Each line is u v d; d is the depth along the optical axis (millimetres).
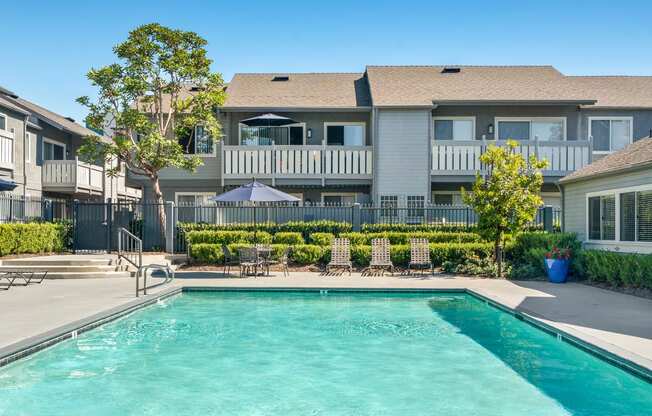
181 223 20953
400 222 22438
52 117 31703
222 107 23875
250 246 18344
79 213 21703
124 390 6758
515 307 11289
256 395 6621
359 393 6691
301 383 7098
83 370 7570
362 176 23844
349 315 11758
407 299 13922
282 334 9930
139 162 21750
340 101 25297
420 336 9734
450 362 8039
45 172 29094
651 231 13820
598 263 14836
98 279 16562
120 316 10953
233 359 8234
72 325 9086
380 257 18312
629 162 14633
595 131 24594
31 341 7871
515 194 16844
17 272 15055
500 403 6289
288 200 17406
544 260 16375
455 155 23719
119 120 21328
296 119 25156
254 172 23969
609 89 26406
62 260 17844
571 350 8531
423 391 6750
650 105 24203
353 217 20875
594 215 16797
